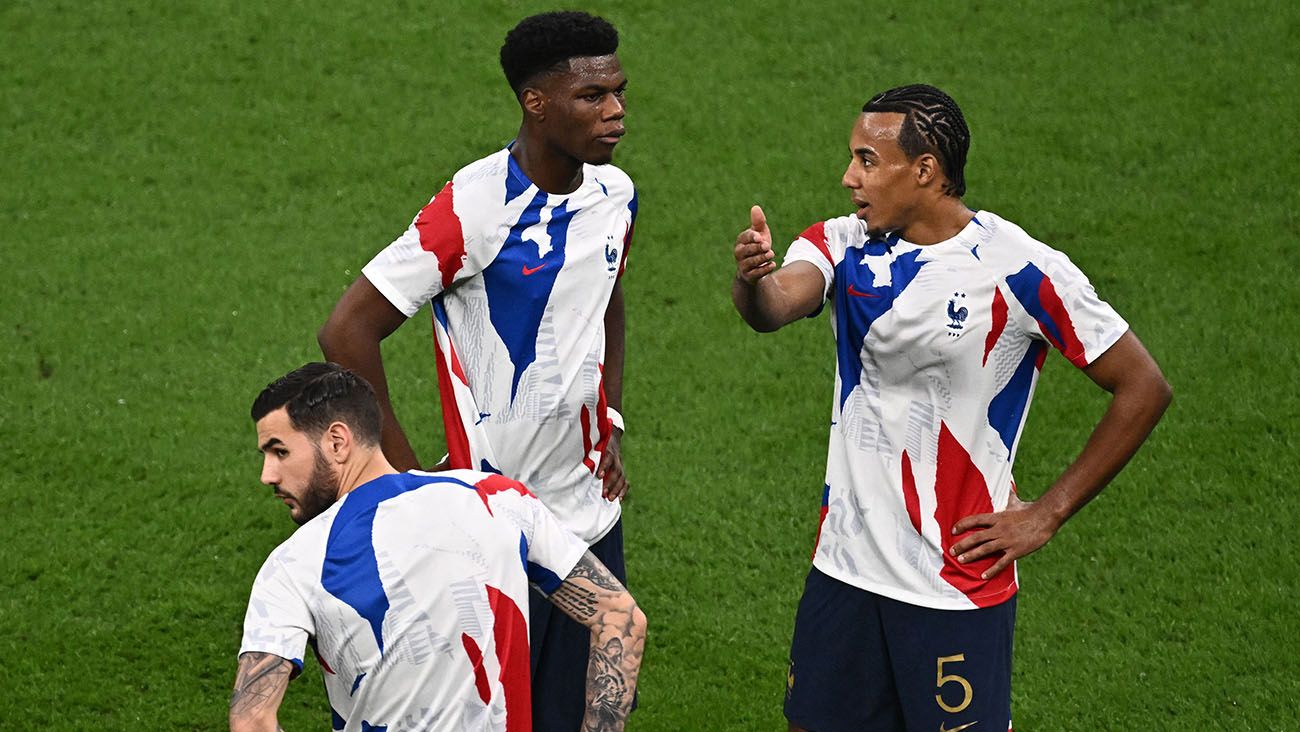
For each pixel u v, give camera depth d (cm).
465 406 1372
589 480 1427
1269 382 2300
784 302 1266
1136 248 2620
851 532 1334
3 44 3181
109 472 2127
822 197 2794
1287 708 1712
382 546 1054
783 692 1756
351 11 3312
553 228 1345
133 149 2917
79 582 1909
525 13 3316
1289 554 1970
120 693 1727
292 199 2798
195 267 2608
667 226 2722
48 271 2580
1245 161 2827
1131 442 1270
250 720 1003
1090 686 1764
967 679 1326
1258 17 3216
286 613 1041
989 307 1265
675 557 1994
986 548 1295
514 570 1095
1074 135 2927
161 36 3225
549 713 1419
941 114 1245
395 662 1054
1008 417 1308
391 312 1331
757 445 2217
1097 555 1989
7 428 2206
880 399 1310
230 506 2073
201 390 2317
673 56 3191
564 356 1365
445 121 3008
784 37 3247
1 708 1691
